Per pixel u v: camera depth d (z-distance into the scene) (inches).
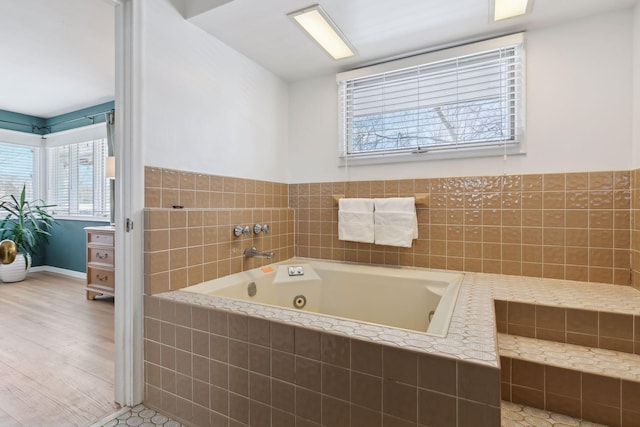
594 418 47.4
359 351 40.5
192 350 54.4
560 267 72.7
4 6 78.0
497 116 78.1
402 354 38.0
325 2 64.9
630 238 66.9
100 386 64.7
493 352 36.8
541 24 72.6
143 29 60.9
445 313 53.0
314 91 101.3
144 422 55.0
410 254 87.7
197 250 69.1
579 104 70.7
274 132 99.3
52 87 130.7
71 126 163.5
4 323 98.1
